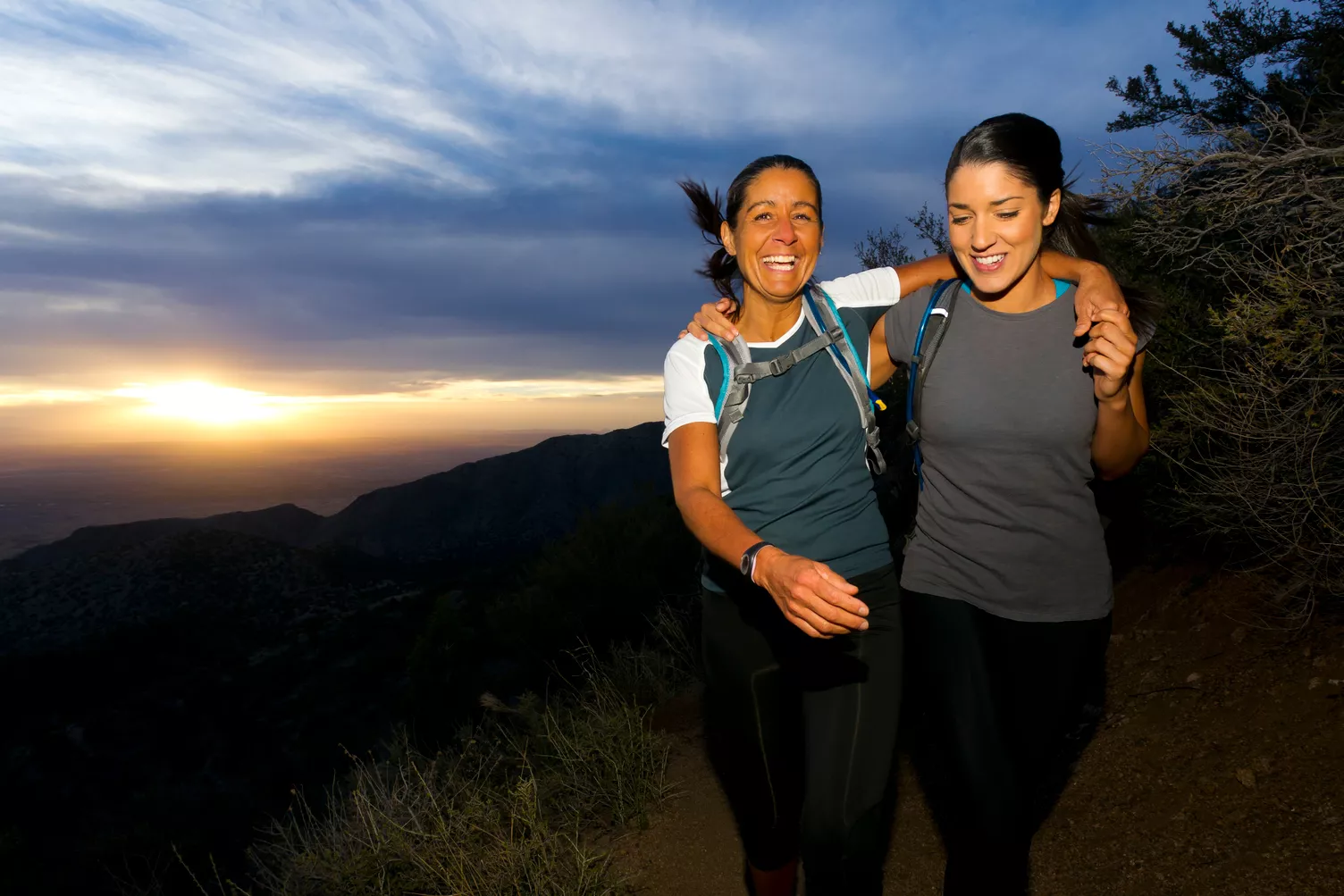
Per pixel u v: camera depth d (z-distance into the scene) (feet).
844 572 6.54
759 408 6.51
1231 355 10.94
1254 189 9.65
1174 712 9.75
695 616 19.36
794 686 7.05
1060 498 6.16
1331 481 9.64
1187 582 12.19
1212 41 14.26
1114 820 8.48
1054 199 6.17
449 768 13.94
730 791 7.26
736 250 6.70
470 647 25.94
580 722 14.05
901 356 6.89
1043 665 6.33
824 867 6.18
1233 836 7.56
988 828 5.99
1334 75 12.10
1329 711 8.43
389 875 10.39
